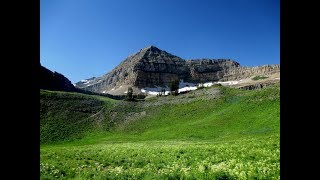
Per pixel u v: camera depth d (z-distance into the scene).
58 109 144.12
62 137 114.75
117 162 33.34
